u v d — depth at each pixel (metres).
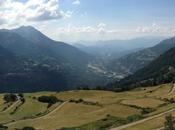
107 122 147.25
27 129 171.75
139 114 163.62
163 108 172.25
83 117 176.00
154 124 121.44
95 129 137.12
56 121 178.12
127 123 134.38
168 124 93.62
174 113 143.50
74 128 147.25
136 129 118.50
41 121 189.12
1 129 184.00
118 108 191.50
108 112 182.62
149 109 179.38
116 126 131.12
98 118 166.88
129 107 193.25
